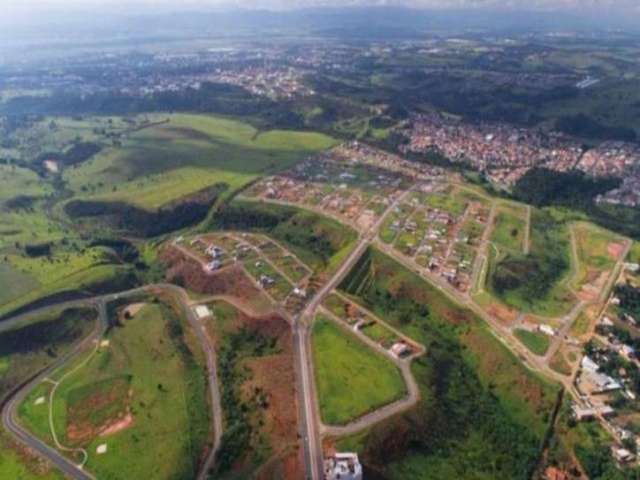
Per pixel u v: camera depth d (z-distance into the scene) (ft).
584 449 538.47
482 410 599.98
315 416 562.66
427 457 531.91
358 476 480.23
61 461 555.28
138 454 554.05
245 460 531.50
